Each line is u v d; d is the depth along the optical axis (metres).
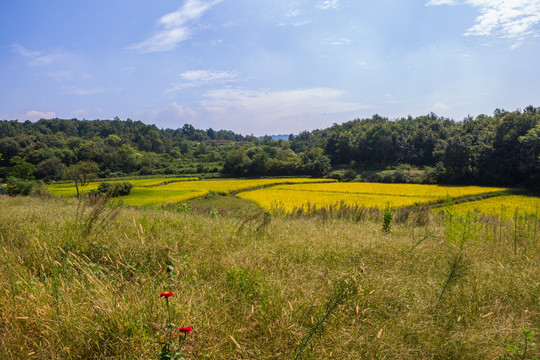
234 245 4.77
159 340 2.26
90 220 4.94
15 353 2.18
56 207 8.12
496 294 3.35
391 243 5.29
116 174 76.25
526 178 42.16
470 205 30.00
